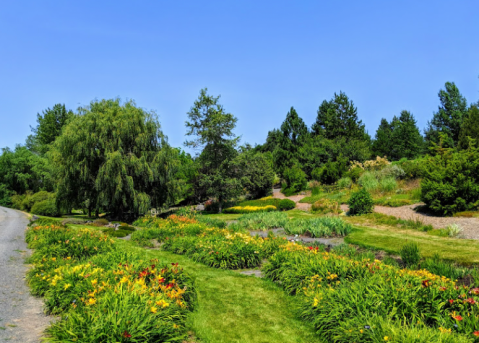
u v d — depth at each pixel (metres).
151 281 5.66
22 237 13.45
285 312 5.71
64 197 21.28
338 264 6.50
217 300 6.25
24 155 44.84
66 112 46.91
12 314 5.12
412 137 42.03
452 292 4.85
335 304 4.94
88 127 19.67
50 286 5.82
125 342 3.80
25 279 7.16
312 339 4.73
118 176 19.19
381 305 4.64
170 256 10.09
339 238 12.52
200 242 10.37
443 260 8.47
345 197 22.61
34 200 33.69
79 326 4.00
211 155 25.86
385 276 5.76
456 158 14.53
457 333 3.93
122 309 4.25
